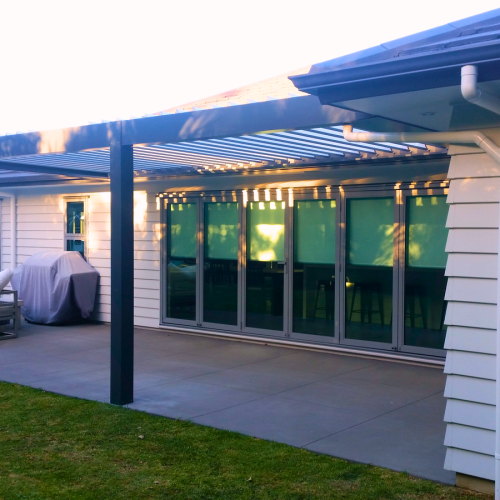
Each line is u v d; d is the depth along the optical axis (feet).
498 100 12.25
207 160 28.81
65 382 24.22
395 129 16.72
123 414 19.69
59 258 39.11
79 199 40.98
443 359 26.61
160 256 37.01
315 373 25.89
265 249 32.60
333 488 13.96
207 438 17.39
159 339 34.27
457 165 14.01
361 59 13.14
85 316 38.99
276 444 16.92
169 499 13.44
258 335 32.76
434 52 11.34
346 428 18.48
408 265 27.84
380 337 28.71
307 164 28.48
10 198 45.14
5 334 35.22
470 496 13.52
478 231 13.67
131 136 20.58
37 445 16.87
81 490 13.92
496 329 13.07
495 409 13.38
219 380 24.62
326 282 30.45
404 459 15.87
